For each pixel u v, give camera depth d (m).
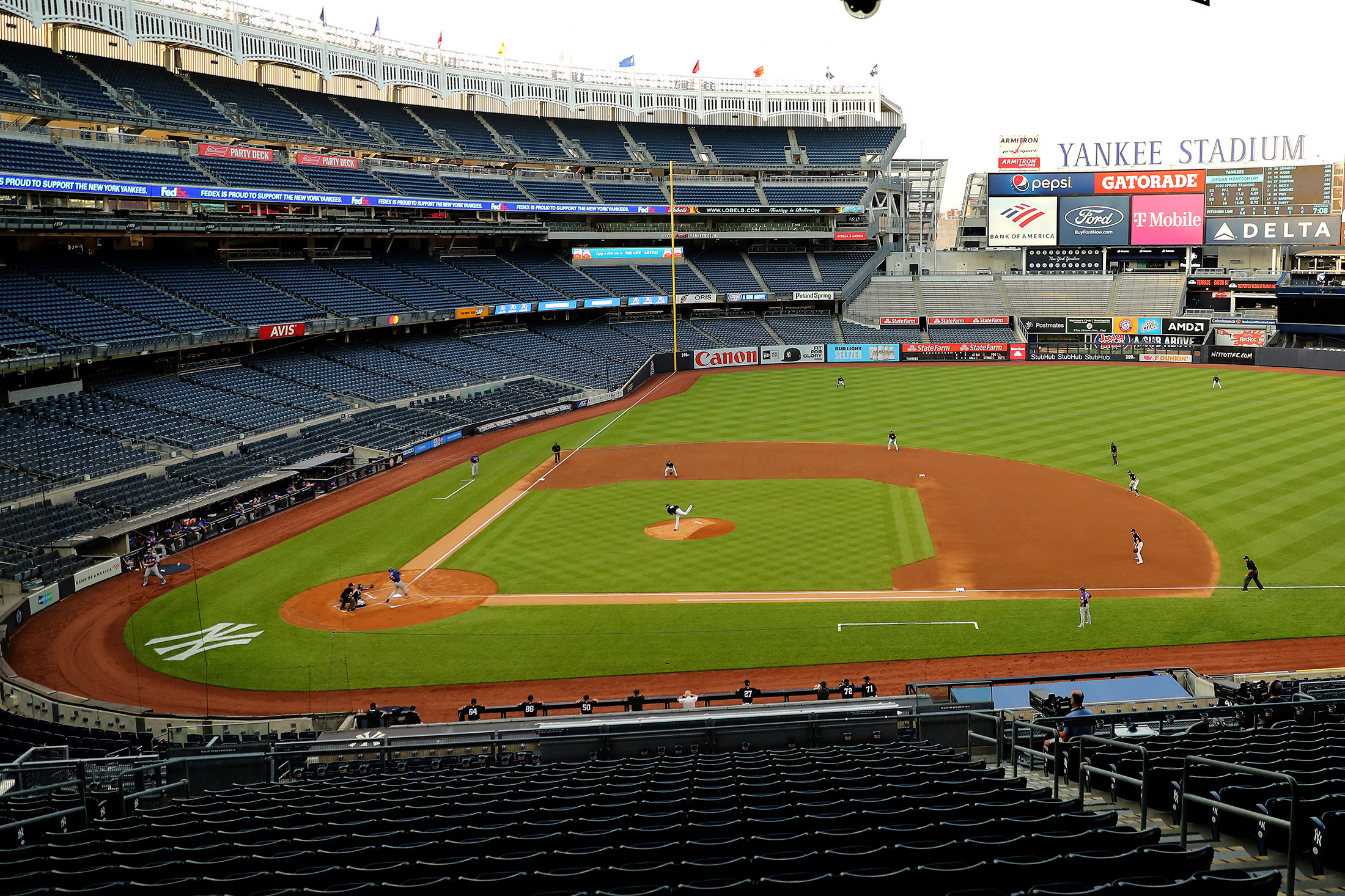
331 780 16.64
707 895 8.76
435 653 29.19
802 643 29.05
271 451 49.75
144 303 54.66
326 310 64.19
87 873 10.03
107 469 42.34
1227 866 10.25
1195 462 47.72
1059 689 22.83
